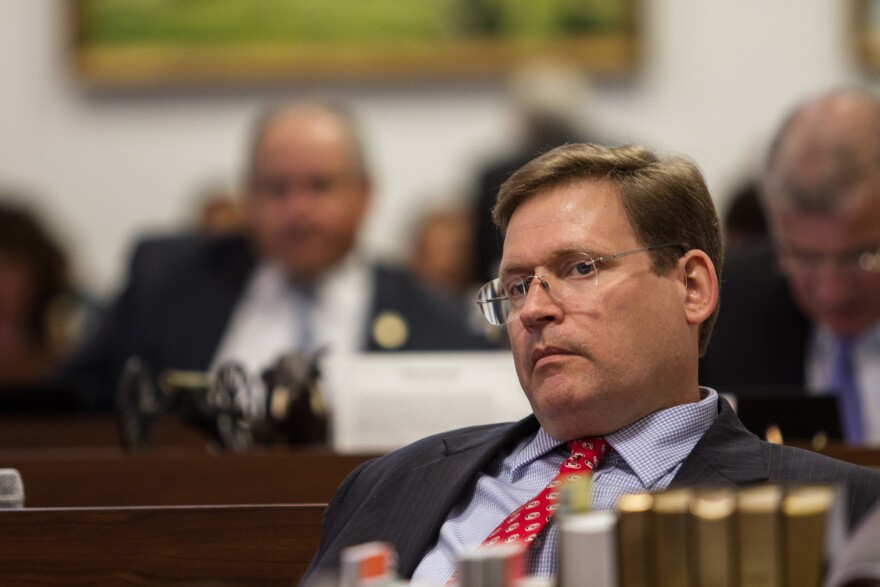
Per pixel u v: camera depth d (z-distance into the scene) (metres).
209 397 9.84
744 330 10.74
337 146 13.21
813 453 5.74
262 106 21.75
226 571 6.17
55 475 8.09
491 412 9.34
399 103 21.50
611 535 3.89
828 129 10.45
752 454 5.70
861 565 3.77
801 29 21.00
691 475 5.62
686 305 6.09
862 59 20.80
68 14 22.05
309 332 12.72
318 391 9.55
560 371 5.84
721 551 3.83
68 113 21.94
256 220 13.16
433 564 5.86
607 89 21.28
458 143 21.41
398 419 9.40
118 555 6.14
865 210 10.30
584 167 6.09
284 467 8.05
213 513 6.21
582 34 21.28
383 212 21.38
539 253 5.94
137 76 21.83
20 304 18.50
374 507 6.15
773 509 3.86
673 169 6.17
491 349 11.99
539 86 18.59
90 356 12.88
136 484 8.09
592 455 5.96
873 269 10.36
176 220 21.80
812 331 10.71
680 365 6.02
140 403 9.79
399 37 21.48
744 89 21.11
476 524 5.98
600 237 5.91
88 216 21.86
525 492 6.02
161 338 12.65
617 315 5.84
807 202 10.40
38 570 6.13
